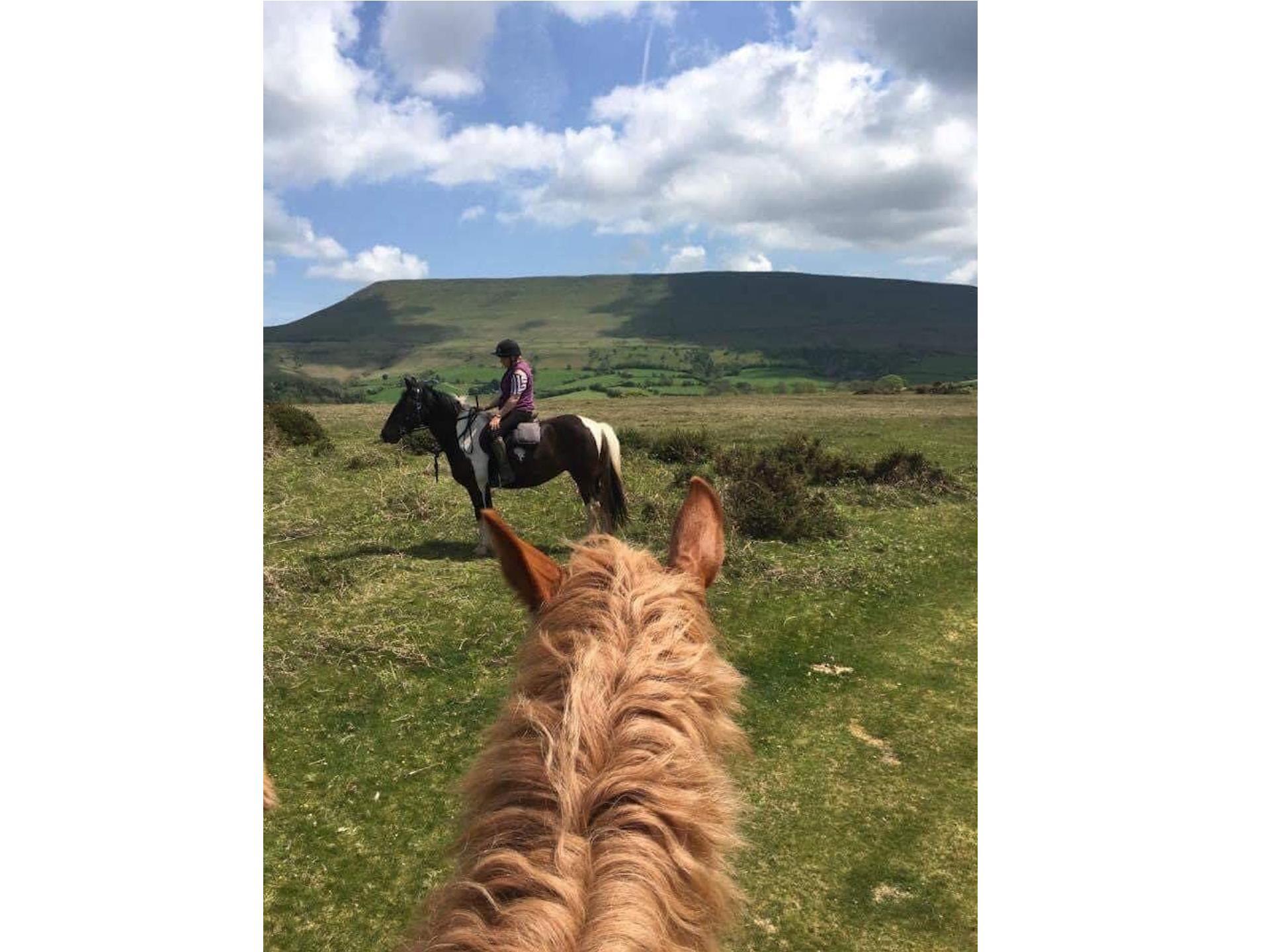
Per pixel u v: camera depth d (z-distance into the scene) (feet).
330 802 11.32
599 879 3.05
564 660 3.88
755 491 25.81
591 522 24.21
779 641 17.31
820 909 9.28
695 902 3.27
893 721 13.96
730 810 3.69
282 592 18.78
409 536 24.47
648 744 3.50
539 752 3.59
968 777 12.16
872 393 101.40
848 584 20.81
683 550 4.85
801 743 13.14
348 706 14.12
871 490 30.78
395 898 9.40
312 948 8.64
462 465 22.99
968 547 24.34
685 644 3.96
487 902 3.11
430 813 11.09
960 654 16.88
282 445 36.06
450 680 15.16
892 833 10.77
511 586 4.51
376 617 17.87
